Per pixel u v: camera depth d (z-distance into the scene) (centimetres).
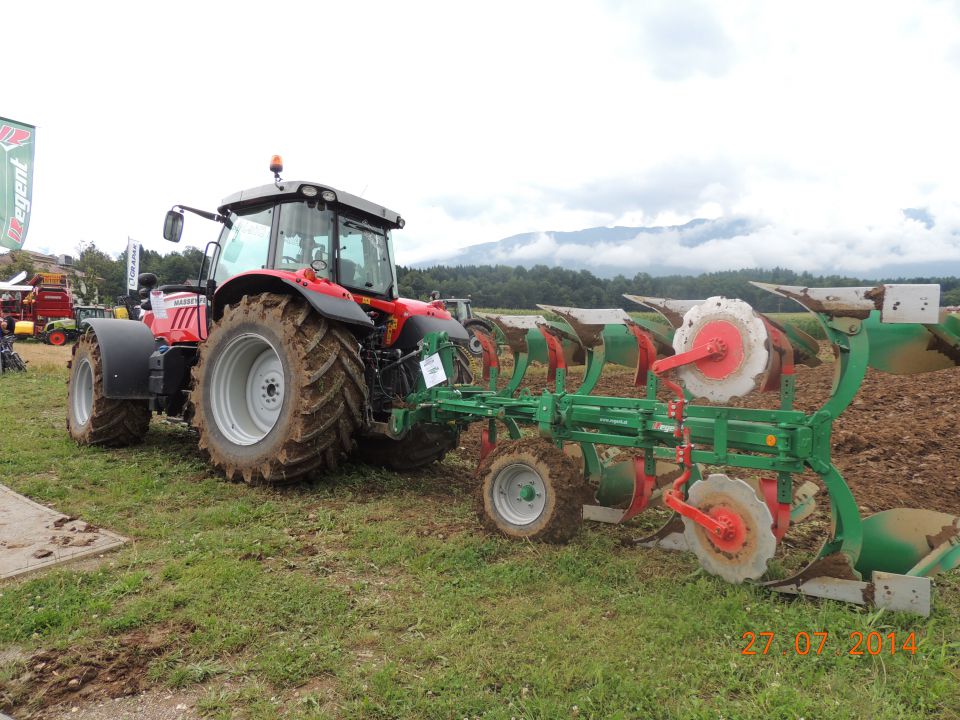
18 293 2367
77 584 281
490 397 427
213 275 534
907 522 282
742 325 283
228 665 224
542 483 346
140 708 203
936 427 665
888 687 213
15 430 609
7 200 948
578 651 232
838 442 618
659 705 201
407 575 303
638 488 360
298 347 418
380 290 546
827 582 278
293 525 369
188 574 291
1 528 348
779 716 195
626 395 890
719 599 275
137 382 535
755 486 321
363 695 206
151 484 436
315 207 489
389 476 495
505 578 296
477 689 209
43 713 200
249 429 468
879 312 287
